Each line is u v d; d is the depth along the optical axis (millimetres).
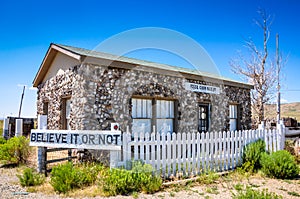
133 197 4672
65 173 5180
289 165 6250
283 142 8758
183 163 6203
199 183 5691
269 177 6336
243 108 13164
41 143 6465
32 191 5098
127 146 5578
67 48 8477
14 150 8031
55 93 9469
